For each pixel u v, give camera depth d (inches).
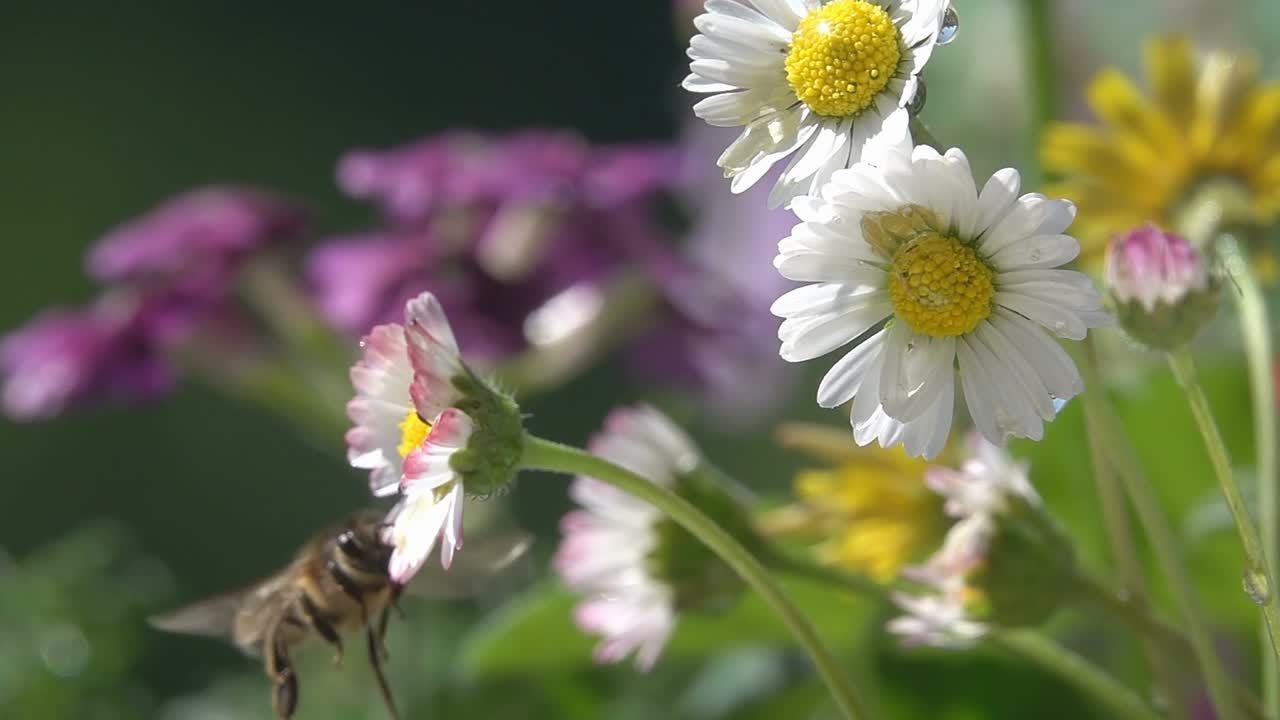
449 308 15.1
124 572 19.1
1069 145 12.4
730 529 11.4
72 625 16.2
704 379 16.5
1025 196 9.2
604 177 15.4
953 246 9.3
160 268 16.3
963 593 10.5
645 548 11.5
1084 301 9.2
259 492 33.8
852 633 13.5
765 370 19.1
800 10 9.6
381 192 15.7
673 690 16.2
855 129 9.5
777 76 9.6
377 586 10.6
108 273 16.2
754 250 20.2
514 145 15.8
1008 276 9.3
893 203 9.3
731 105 9.6
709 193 20.9
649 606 11.5
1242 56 12.3
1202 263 9.7
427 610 16.5
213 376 16.4
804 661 15.5
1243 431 13.7
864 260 9.4
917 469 11.5
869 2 9.5
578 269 15.5
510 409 9.6
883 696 13.5
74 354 16.2
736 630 13.5
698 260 17.2
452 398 9.6
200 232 16.0
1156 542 10.0
